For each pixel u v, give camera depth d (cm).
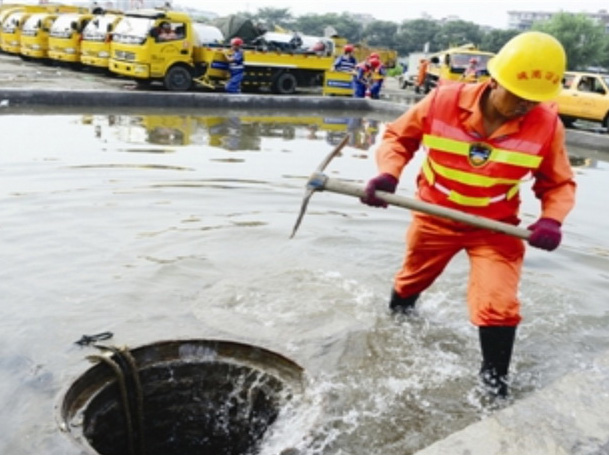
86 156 817
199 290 439
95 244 507
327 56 2019
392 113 1655
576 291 480
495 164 331
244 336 381
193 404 331
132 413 313
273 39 2148
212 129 1150
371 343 385
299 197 679
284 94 1945
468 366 366
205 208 620
